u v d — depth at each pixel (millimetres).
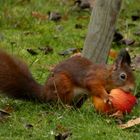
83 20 16641
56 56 13867
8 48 14000
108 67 10648
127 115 10547
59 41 14906
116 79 10562
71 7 17406
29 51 13883
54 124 10148
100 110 10523
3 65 10922
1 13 15922
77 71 10688
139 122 10219
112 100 10422
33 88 10922
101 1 12047
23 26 15594
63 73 10734
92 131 9906
